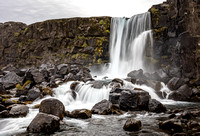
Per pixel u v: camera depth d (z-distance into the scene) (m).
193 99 15.46
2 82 21.17
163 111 11.73
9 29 43.16
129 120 8.61
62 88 16.75
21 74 25.48
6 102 13.67
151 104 11.93
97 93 15.16
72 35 33.03
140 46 24.58
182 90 15.95
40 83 20.70
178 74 19.17
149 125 8.94
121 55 27.30
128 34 27.09
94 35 30.91
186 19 18.42
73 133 8.05
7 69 32.03
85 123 9.43
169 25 22.06
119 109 12.06
